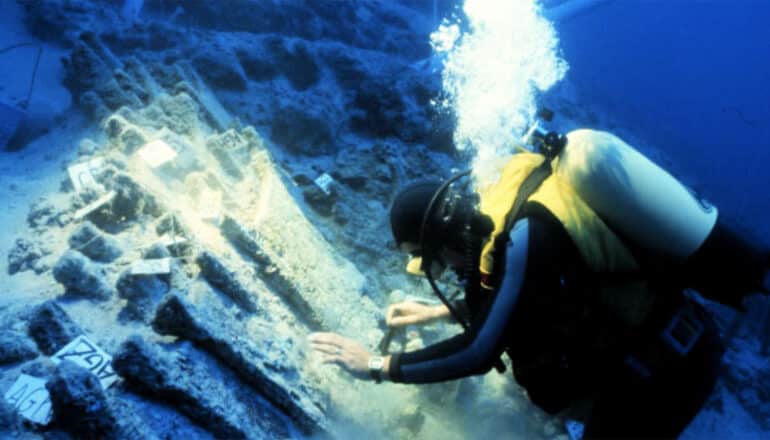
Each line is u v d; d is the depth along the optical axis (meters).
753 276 1.38
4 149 3.86
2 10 5.34
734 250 1.37
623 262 1.36
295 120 5.23
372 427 2.43
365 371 1.72
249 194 3.26
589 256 1.34
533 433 3.16
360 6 8.52
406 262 4.31
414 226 1.47
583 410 3.15
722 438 4.86
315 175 4.89
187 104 3.71
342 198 4.64
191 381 1.65
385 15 8.60
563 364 1.45
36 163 3.65
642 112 10.55
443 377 1.53
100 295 2.01
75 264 1.95
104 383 1.59
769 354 5.82
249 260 2.57
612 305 1.39
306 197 4.45
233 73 5.31
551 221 1.34
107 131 3.11
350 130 5.84
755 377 5.41
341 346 1.80
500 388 3.37
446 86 6.07
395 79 6.16
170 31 5.51
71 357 1.65
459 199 1.42
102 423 1.31
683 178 9.68
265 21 6.66
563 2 11.74
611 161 1.36
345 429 2.27
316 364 2.37
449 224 1.41
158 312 1.73
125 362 1.52
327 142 5.37
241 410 1.78
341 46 6.62
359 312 3.09
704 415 5.01
